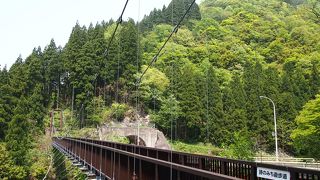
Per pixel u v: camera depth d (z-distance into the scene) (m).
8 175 31.48
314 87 56.69
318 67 63.00
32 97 57.22
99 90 60.28
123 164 9.80
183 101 52.09
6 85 44.44
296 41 74.12
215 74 59.09
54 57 71.50
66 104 68.56
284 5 112.69
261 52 77.06
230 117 48.78
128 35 62.44
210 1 117.31
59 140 42.22
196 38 75.25
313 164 24.08
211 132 49.31
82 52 62.91
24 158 35.22
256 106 50.69
